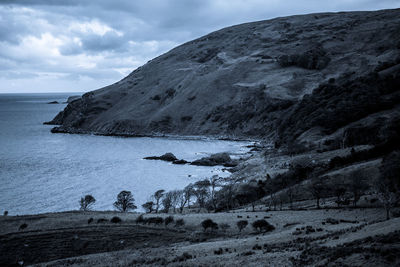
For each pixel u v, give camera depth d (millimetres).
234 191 100688
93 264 40000
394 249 22359
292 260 27500
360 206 61344
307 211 65312
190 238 52688
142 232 56469
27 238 52594
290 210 69250
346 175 82688
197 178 136250
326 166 99875
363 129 124688
